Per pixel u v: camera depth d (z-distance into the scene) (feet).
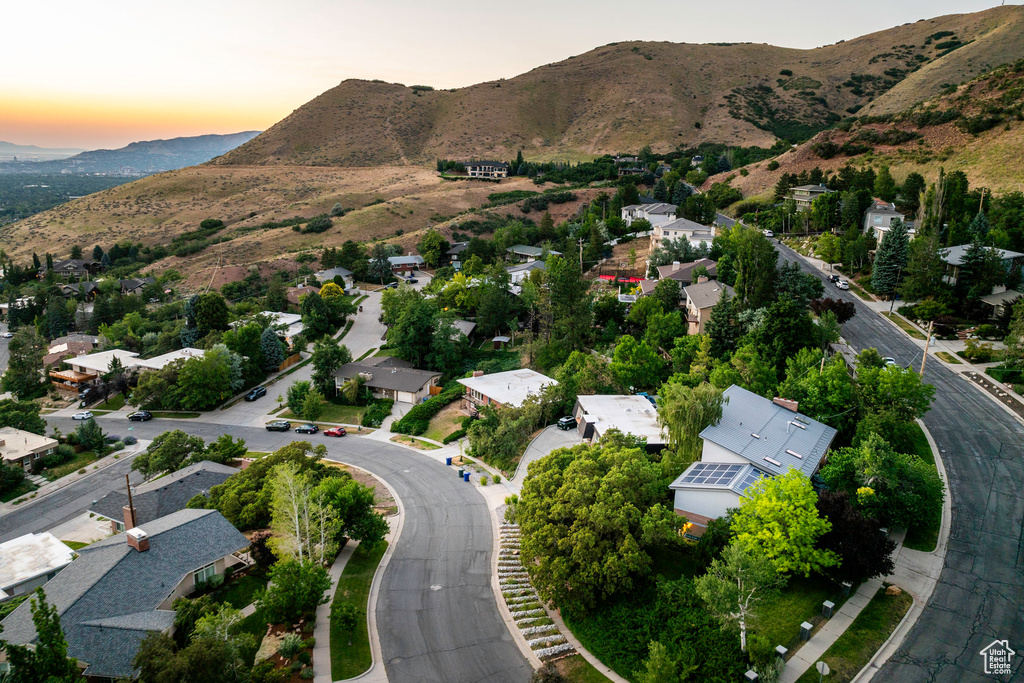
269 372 312.09
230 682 92.17
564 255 371.97
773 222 404.77
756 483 115.03
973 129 421.59
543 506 126.31
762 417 151.64
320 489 140.77
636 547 112.98
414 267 491.72
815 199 402.52
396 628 118.83
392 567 140.97
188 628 106.63
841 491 117.91
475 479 188.55
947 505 132.87
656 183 550.36
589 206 530.68
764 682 89.15
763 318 207.41
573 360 232.53
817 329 200.85
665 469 144.77
